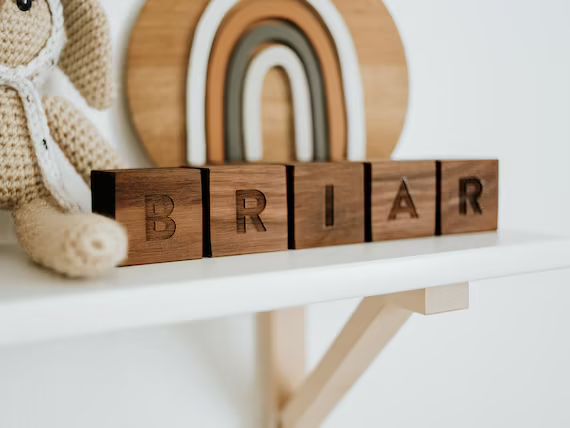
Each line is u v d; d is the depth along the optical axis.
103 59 0.47
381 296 0.49
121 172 0.42
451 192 0.50
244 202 0.45
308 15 0.57
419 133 0.66
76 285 0.38
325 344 0.64
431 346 0.68
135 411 0.57
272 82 0.57
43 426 0.54
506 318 0.71
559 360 0.74
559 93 0.72
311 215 0.46
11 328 0.35
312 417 0.58
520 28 0.70
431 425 0.68
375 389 0.66
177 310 0.38
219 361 0.60
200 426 0.59
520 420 0.72
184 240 0.43
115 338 0.56
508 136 0.70
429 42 0.66
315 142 0.58
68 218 0.40
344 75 0.58
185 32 0.54
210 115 0.54
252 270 0.41
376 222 0.48
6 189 0.45
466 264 0.45
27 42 0.44
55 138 0.47
